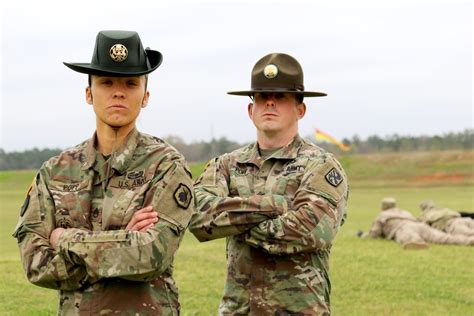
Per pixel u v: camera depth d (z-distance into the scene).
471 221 14.79
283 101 5.27
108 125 4.25
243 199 4.93
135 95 4.23
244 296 5.04
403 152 55.31
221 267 11.27
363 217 22.61
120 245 3.97
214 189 5.22
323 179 5.04
